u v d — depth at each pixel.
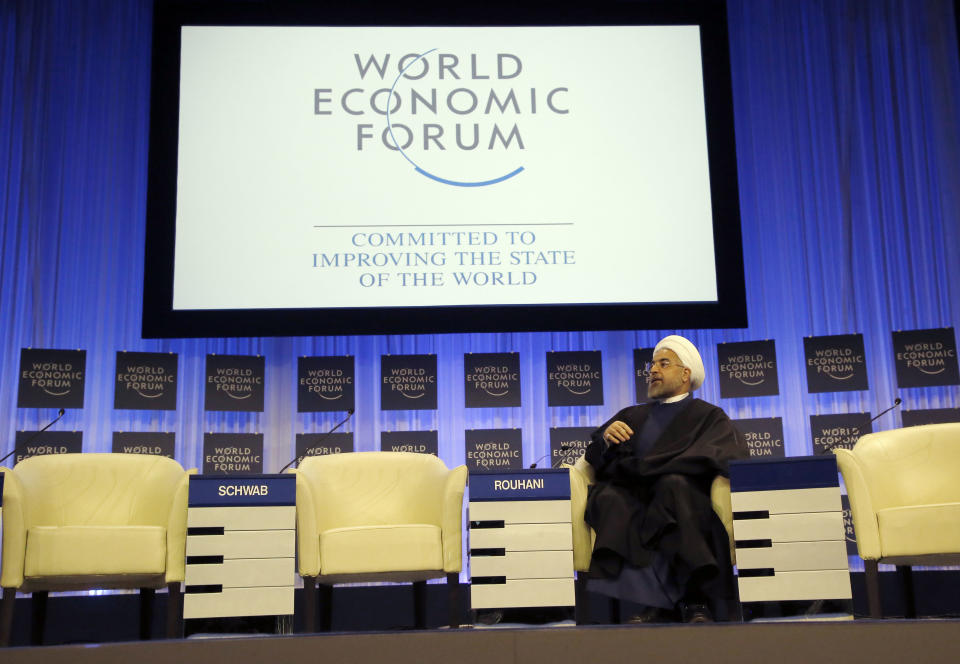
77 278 5.56
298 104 5.68
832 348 5.46
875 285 5.61
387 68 5.75
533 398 5.71
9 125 5.63
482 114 5.71
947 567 5.02
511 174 5.65
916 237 5.63
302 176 5.60
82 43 5.81
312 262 5.52
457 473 4.01
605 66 5.79
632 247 5.60
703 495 3.74
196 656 2.65
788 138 5.84
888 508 3.70
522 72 5.77
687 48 5.80
